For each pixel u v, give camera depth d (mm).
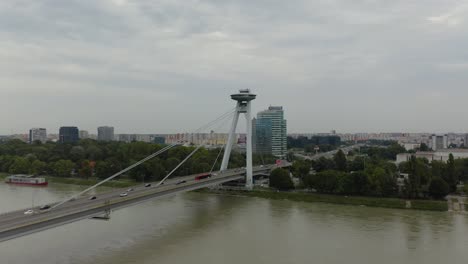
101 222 132250
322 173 190125
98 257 97312
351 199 175625
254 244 109438
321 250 104188
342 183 183000
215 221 136250
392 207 163625
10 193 190250
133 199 124062
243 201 178625
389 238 115125
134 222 133375
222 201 178000
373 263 95250
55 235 115562
